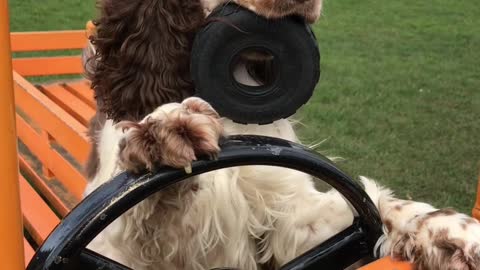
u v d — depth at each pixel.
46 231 1.60
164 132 0.98
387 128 3.18
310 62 1.11
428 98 3.70
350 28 5.77
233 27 1.09
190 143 0.98
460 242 1.07
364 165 2.71
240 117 1.12
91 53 1.21
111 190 0.97
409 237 1.11
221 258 1.20
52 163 1.83
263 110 1.12
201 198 1.15
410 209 1.15
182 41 1.13
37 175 2.16
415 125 3.23
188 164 0.98
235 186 1.17
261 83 1.16
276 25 1.10
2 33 0.85
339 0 7.16
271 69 1.14
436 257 1.08
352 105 3.54
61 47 2.98
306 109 3.41
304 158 1.02
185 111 1.00
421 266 1.09
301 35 1.11
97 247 1.17
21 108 2.01
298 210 1.21
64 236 0.96
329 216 1.22
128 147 0.98
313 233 1.22
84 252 0.99
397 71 4.30
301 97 1.12
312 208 1.22
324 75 4.15
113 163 1.16
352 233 1.09
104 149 1.21
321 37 5.38
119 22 1.13
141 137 0.98
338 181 1.04
